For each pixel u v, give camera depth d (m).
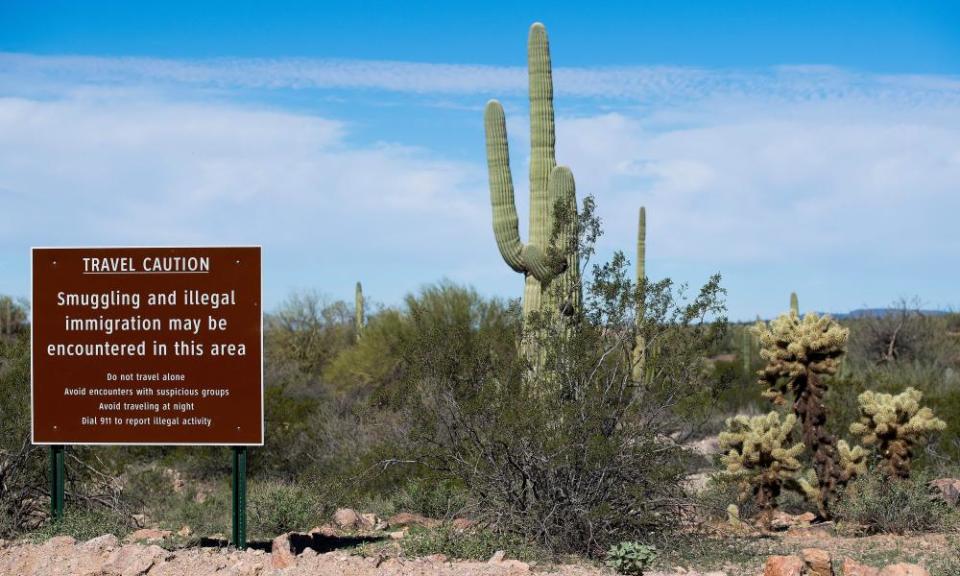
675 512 10.72
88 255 10.30
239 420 10.18
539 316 10.99
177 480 16.89
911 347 34.03
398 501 13.37
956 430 17.52
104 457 13.59
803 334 13.35
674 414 10.66
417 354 11.04
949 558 9.70
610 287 10.70
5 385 12.02
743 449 13.18
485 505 10.66
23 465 11.79
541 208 15.81
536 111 16.02
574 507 9.94
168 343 10.25
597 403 10.23
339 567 8.70
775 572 8.38
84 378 10.28
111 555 9.22
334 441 17.06
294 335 37.81
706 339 10.71
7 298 29.72
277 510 12.41
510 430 10.09
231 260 10.23
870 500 12.17
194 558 9.23
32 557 9.33
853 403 18.19
